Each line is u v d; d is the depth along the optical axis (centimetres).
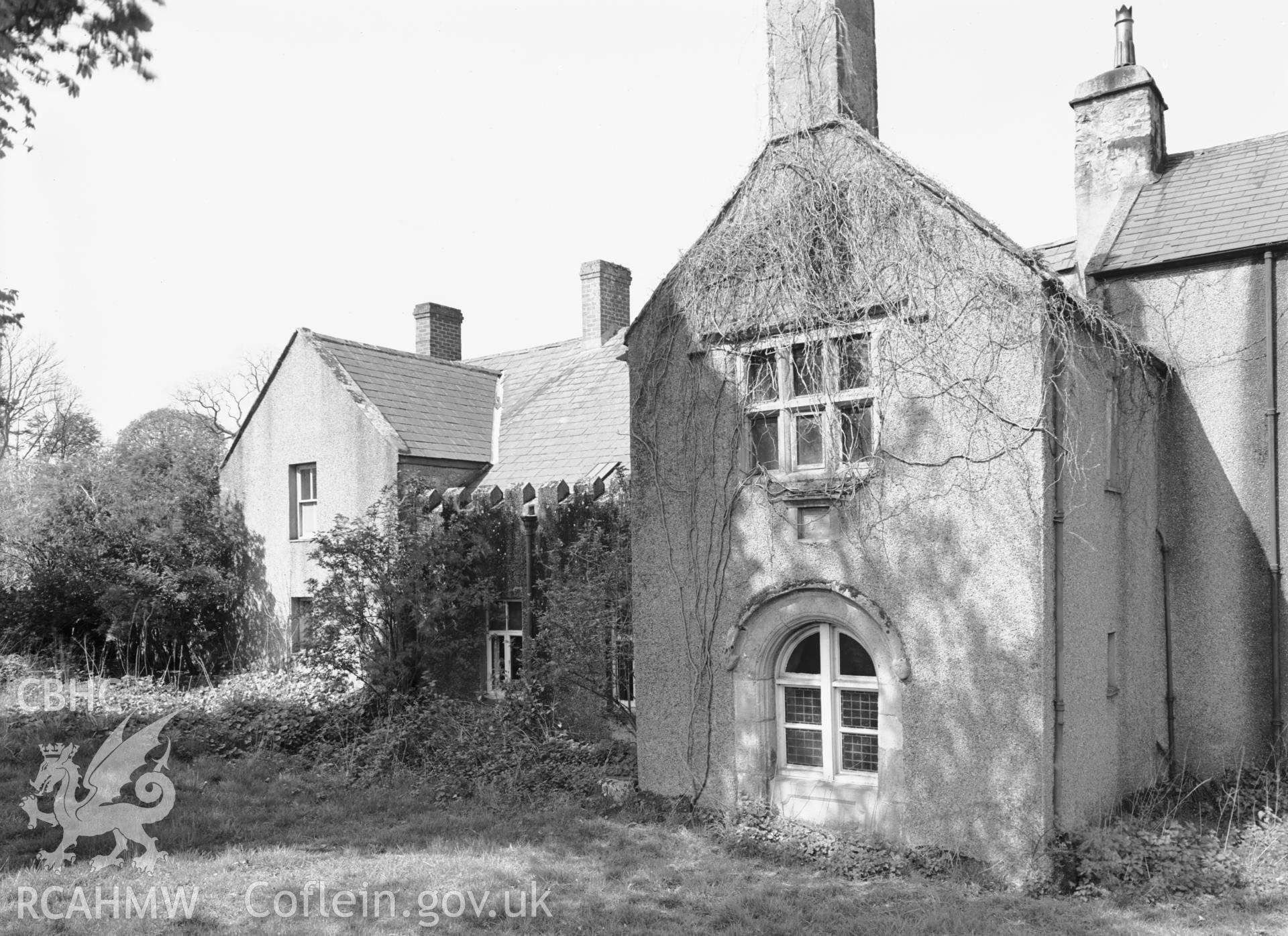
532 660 1413
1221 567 1133
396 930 750
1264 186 1188
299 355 1888
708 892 845
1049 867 841
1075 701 920
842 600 973
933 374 929
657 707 1105
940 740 909
